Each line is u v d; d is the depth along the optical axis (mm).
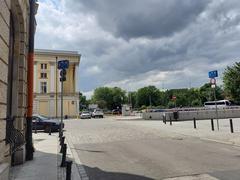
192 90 108000
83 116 58531
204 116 35719
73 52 72500
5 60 7023
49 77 70438
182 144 13875
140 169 8891
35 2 12203
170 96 124812
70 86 72625
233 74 46125
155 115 38344
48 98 69938
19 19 10258
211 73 20125
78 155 11977
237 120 31094
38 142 16312
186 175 7855
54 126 24391
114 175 8320
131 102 128625
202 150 11906
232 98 47156
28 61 11281
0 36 6496
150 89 130000
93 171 8961
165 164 9391
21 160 9828
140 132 20656
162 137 17172
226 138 15125
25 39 10906
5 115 7113
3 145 6938
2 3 6629
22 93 10469
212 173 7965
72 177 8219
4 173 6234
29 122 10969
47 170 8891
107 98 131250
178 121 32094
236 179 7297
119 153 12047
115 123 33469
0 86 6570
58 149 13414
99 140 16953
